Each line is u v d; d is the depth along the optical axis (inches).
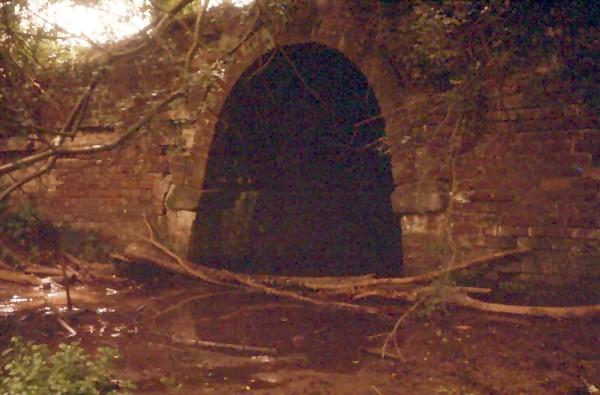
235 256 539.2
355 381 277.9
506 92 382.9
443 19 363.9
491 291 383.6
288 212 565.0
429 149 406.0
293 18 442.9
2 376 252.1
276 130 532.7
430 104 403.9
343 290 417.4
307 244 569.3
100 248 536.4
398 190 417.1
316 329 354.3
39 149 537.0
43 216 559.2
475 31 374.3
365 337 335.9
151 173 525.7
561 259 370.0
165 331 356.8
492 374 278.8
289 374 288.0
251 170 538.0
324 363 302.0
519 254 380.5
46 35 306.8
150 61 481.1
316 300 409.1
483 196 391.5
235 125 503.2
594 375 273.0
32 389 231.9
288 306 403.5
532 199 378.3
